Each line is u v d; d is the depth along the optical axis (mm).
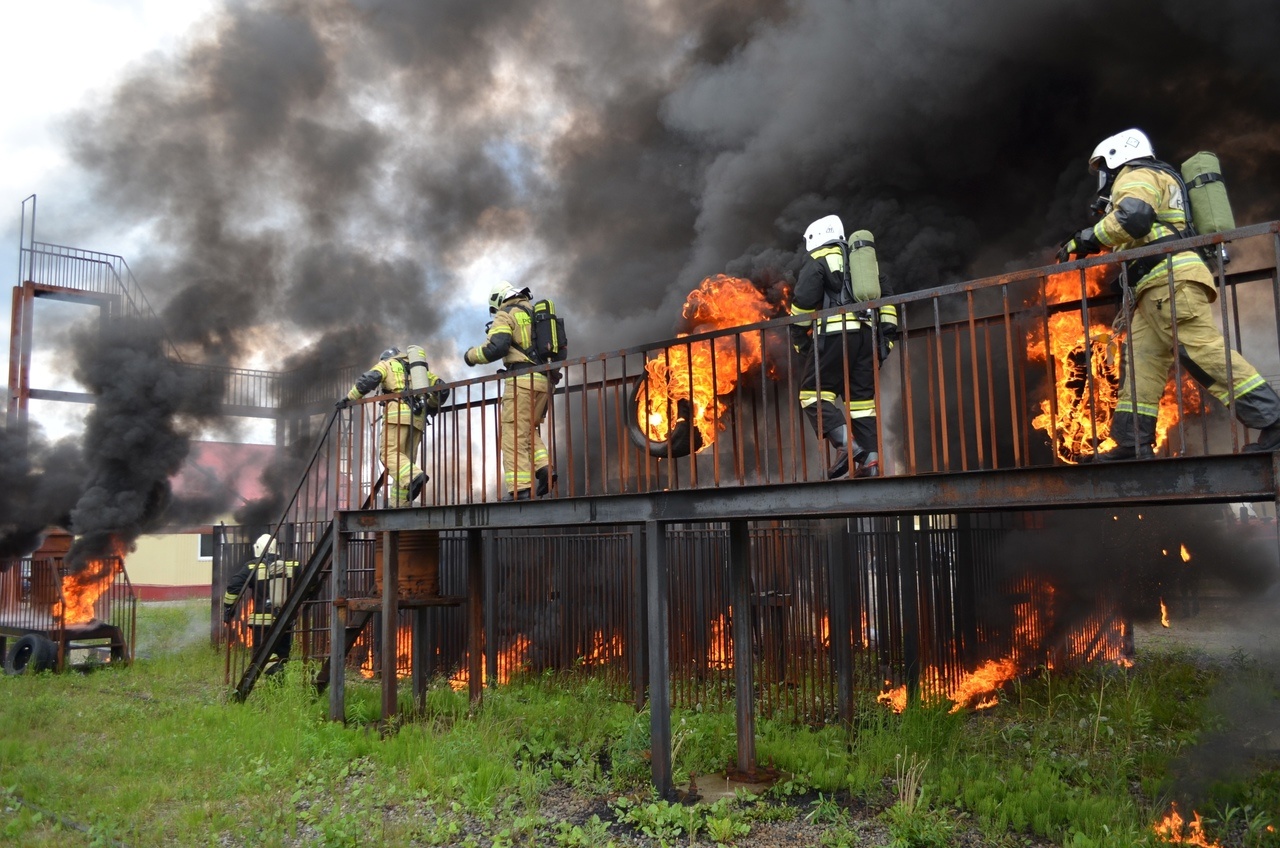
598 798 6188
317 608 12211
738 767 6617
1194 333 4371
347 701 9070
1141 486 4289
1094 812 5379
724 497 5844
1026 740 7398
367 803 5996
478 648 8992
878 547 8609
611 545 9695
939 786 6055
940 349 4934
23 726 8438
